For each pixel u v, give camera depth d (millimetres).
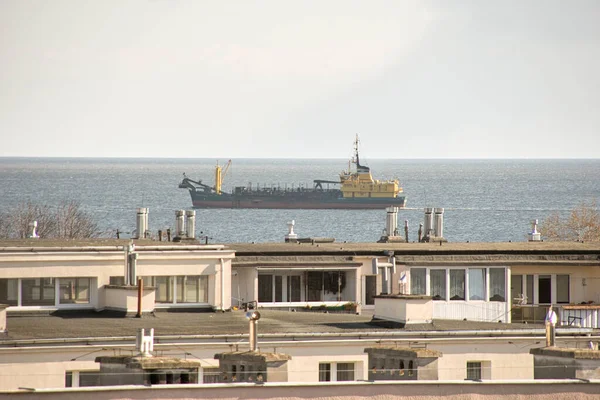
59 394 110750
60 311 190875
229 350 156750
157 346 154000
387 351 138000
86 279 193375
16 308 188750
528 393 124500
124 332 161750
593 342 178375
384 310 181625
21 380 149875
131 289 188250
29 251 190375
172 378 120812
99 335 157875
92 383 152250
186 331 163500
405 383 120812
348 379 161625
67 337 155000
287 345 160625
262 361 123688
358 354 163500
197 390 114062
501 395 123312
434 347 167875
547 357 133625
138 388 112438
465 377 169250
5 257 189000
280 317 191750
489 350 171000
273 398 116188
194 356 155625
